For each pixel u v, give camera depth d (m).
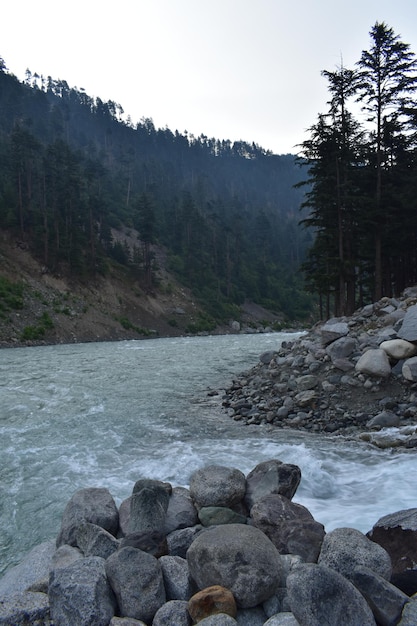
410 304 18.45
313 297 117.19
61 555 5.02
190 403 16.14
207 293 92.38
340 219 29.34
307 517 5.29
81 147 159.00
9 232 65.12
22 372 23.77
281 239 148.12
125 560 4.21
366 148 30.27
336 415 12.80
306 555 4.61
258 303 105.06
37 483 8.42
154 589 4.04
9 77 138.88
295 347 19.06
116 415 14.12
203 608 3.69
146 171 154.50
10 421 13.11
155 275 84.19
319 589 3.38
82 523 5.38
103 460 9.77
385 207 29.92
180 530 5.35
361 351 15.15
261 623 3.72
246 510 5.98
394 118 29.36
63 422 13.07
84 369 25.33
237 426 12.94
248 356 33.22
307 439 11.30
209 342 51.12
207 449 10.55
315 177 31.56
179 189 157.38
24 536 6.52
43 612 3.94
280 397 14.97
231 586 3.86
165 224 111.00
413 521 4.47
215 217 108.12
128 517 5.68
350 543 4.10
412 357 13.67
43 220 69.19
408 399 12.63
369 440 10.80
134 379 21.62
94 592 3.91
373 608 3.48
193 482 6.18
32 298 55.56
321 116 29.83
